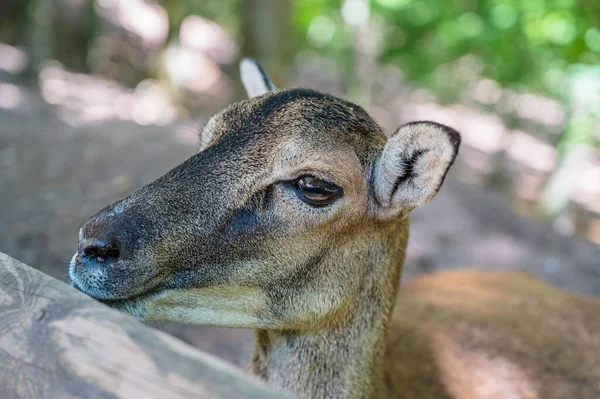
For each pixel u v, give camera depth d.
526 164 3.31
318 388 0.74
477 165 3.05
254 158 0.71
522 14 2.05
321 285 0.72
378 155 0.72
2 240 1.11
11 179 1.34
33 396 0.55
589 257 1.77
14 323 0.56
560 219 2.40
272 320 0.72
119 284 0.68
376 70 3.07
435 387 0.81
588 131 2.18
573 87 2.11
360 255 0.73
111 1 3.50
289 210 0.71
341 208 0.71
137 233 0.68
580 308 0.94
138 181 1.40
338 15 3.25
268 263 0.71
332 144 0.71
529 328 0.88
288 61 2.57
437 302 0.91
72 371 0.54
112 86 2.96
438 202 1.79
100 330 0.55
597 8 1.90
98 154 1.52
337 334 0.74
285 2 2.41
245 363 1.01
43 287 0.57
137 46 3.37
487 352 0.84
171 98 2.93
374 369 0.75
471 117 3.90
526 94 2.77
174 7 2.93
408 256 1.44
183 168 0.71
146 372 0.53
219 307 0.72
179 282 0.70
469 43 2.32
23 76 2.46
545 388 0.82
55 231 1.17
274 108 0.72
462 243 1.59
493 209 1.92
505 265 1.54
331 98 0.74
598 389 0.83
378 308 0.75
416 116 3.65
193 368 0.53
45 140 1.59
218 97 3.18
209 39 3.77
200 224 0.70
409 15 2.39
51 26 2.85
